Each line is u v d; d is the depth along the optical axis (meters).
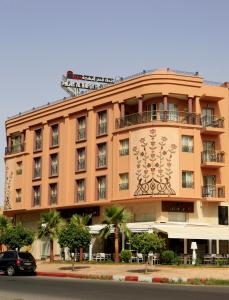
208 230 42.16
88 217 45.09
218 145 48.38
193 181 45.66
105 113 50.78
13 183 61.09
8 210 61.16
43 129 58.16
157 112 46.25
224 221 47.62
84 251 47.78
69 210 53.59
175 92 46.12
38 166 58.47
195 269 34.44
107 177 49.06
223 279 27.98
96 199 50.03
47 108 57.59
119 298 19.38
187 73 47.00
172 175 44.62
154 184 44.34
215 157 47.50
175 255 40.38
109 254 45.41
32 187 58.53
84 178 51.78
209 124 48.22
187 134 45.91
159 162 44.66
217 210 47.50
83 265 39.94
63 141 55.06
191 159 45.81
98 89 51.31
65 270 36.38
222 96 48.59
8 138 63.84
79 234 36.25
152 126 45.25
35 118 59.34
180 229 40.78
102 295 20.56
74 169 53.22
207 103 48.72
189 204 46.00
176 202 45.38
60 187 54.56
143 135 45.53
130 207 47.22
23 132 61.19
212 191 47.00
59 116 55.78
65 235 36.44
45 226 45.81
